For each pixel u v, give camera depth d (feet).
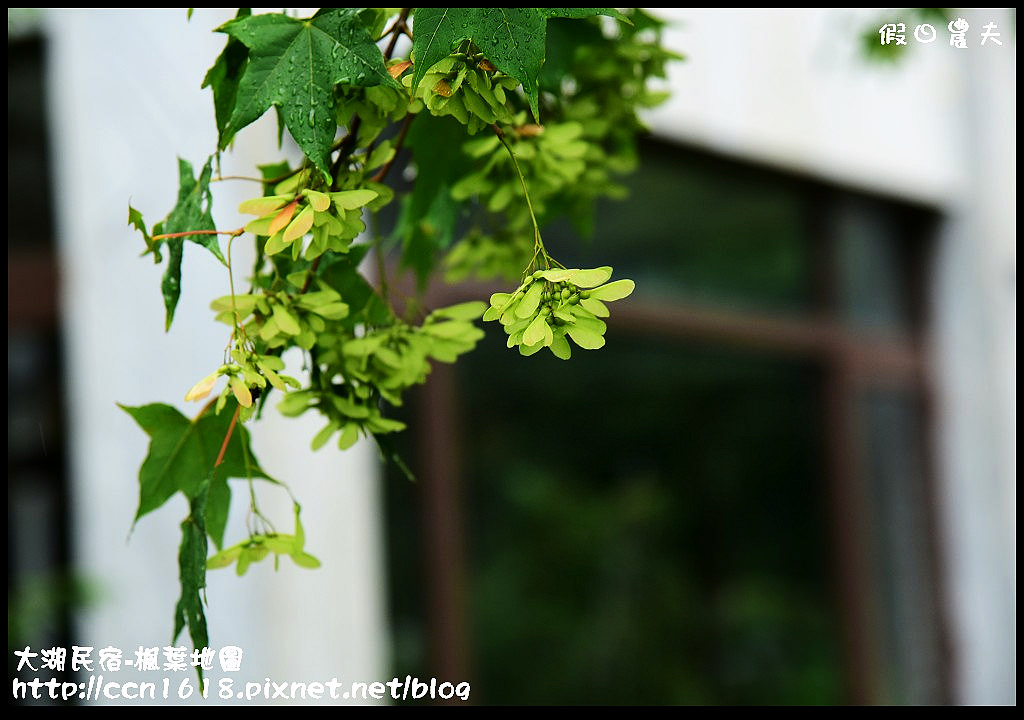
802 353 15.83
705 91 13.97
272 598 9.53
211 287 9.57
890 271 17.44
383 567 11.28
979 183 17.52
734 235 15.11
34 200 10.87
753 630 15.01
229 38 3.20
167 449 3.38
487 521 12.53
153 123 9.99
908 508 17.24
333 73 2.77
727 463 15.06
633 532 13.97
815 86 15.23
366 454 10.44
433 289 11.25
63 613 10.13
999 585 17.29
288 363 8.23
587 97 4.28
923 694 16.90
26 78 10.95
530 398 13.10
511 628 12.60
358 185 2.85
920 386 17.78
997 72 17.74
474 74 2.69
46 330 10.76
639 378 14.21
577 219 4.51
